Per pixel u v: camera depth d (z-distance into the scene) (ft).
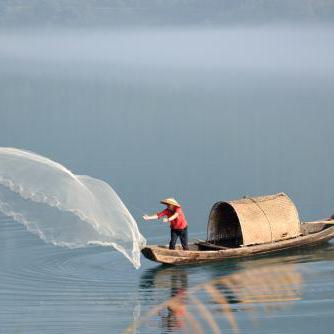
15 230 275.39
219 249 255.91
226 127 586.45
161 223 297.74
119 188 375.04
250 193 365.61
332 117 625.00
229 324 203.92
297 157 451.53
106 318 208.33
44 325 203.21
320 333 198.18
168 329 201.67
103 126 614.34
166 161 446.19
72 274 239.50
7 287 229.04
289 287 226.38
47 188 228.22
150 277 237.04
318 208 337.52
